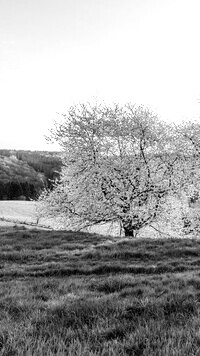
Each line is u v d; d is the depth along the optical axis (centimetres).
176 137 3450
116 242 2061
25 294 931
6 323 646
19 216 7888
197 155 3341
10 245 2128
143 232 3469
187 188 3306
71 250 1941
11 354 501
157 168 3334
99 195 3272
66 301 799
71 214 3419
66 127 3456
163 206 3269
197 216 3266
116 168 3222
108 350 512
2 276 1386
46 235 2494
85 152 3362
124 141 3425
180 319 654
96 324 631
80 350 500
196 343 520
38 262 1695
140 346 536
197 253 1723
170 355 484
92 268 1398
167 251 1750
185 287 925
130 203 3130
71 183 3334
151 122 3434
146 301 760
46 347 518
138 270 1374
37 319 673
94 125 3356
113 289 988
